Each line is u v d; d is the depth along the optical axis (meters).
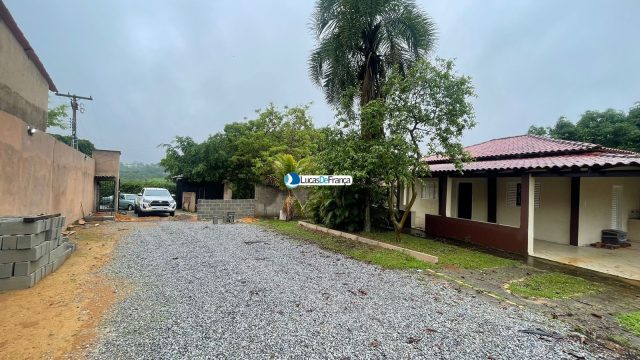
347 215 11.22
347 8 10.16
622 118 18.08
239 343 3.42
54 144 9.49
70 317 3.98
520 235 8.48
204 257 7.46
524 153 10.31
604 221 10.33
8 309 4.15
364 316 4.22
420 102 8.46
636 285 6.01
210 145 20.16
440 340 3.61
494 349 3.45
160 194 18.36
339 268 6.73
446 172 10.45
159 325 3.80
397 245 9.06
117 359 3.07
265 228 12.84
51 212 9.31
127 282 5.44
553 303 5.00
